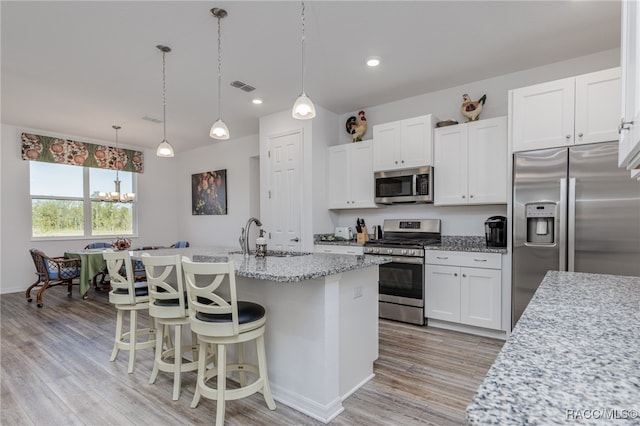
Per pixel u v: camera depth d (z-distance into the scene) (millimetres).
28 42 2824
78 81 3625
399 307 3680
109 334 3395
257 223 2934
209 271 1819
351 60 3213
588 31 2738
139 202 6871
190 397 2188
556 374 646
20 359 2781
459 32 2742
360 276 2344
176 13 2455
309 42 2883
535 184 2848
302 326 2023
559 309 1121
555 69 3307
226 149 6477
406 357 2756
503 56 3154
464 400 2113
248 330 1906
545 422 490
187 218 7246
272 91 3955
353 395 2178
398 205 4336
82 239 6070
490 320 3137
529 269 2885
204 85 3766
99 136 5973
